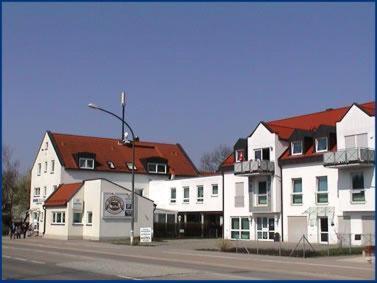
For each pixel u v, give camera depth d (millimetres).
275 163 44031
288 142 44750
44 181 62875
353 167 38219
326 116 47531
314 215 40719
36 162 65250
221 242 33781
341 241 35719
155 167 65875
